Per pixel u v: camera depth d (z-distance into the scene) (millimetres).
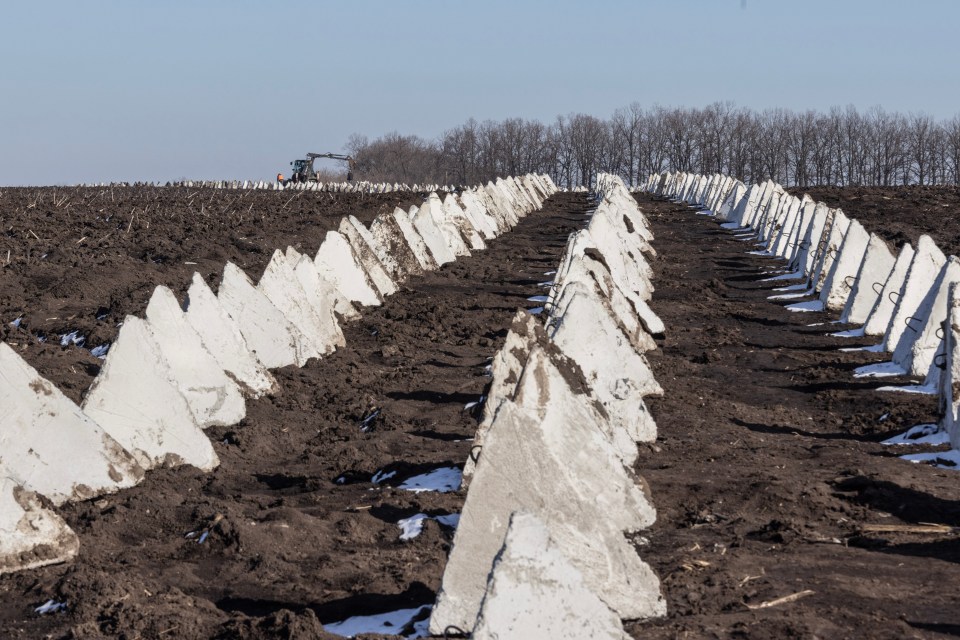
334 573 8172
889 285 18328
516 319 10828
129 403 11016
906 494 9734
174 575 8227
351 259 21234
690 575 7797
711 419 13086
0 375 9922
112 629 7078
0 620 7434
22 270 22766
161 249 26594
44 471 9961
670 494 9836
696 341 18594
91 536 9086
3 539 8359
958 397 11852
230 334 13773
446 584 6941
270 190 67062
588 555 7043
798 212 30344
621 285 21547
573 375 10781
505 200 42219
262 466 11688
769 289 24906
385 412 13242
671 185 70188
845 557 8219
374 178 132625
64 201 43219
